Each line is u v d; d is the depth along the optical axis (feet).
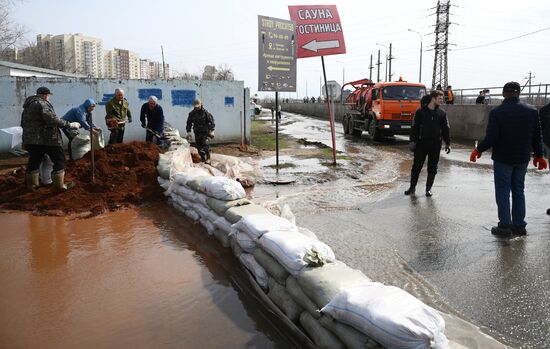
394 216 20.97
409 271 14.30
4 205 23.41
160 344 10.53
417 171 25.48
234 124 49.75
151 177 26.48
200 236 18.43
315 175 31.83
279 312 11.16
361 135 68.64
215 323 11.45
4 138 41.19
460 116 59.21
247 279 13.85
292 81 33.73
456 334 9.93
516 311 11.61
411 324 7.39
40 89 23.63
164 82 46.42
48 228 19.85
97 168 26.37
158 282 13.98
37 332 11.14
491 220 20.17
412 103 55.42
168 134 36.06
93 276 14.47
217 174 28.81
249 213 15.78
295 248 11.07
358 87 72.38
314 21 34.35
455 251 16.12
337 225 19.45
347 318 8.48
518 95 17.57
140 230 19.48
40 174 25.81
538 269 14.35
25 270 15.01
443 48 150.61
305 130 81.10
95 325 11.43
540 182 28.89
